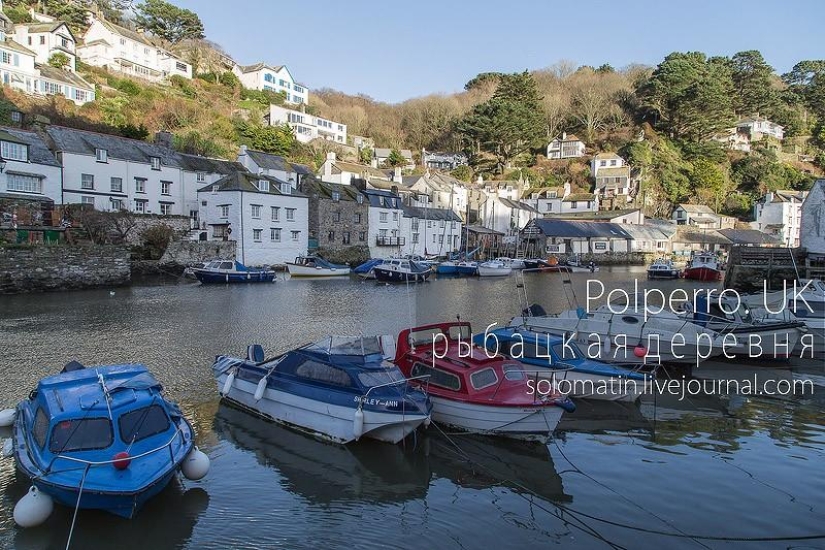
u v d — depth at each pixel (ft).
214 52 342.44
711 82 327.88
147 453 25.02
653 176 312.09
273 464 30.60
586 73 417.69
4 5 245.86
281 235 160.66
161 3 321.73
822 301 65.41
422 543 23.66
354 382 32.76
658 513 26.63
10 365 47.47
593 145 352.90
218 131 235.40
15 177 120.78
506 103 319.68
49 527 23.71
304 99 367.25
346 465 30.86
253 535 23.79
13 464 29.43
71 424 24.97
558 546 23.68
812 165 351.05
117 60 258.78
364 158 308.40
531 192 309.42
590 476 30.42
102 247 103.24
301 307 86.58
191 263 134.62
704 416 40.47
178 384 43.50
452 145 370.53
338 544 23.38
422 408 32.42
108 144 149.69
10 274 90.43
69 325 65.82
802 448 34.68
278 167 193.36
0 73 184.85
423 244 219.82
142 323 68.23
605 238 238.68
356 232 188.55
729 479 30.22
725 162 331.57
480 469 30.99
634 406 42.50
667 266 169.89
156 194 157.69
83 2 304.71
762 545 24.14
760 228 294.05
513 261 193.26
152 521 24.49
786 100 395.34
